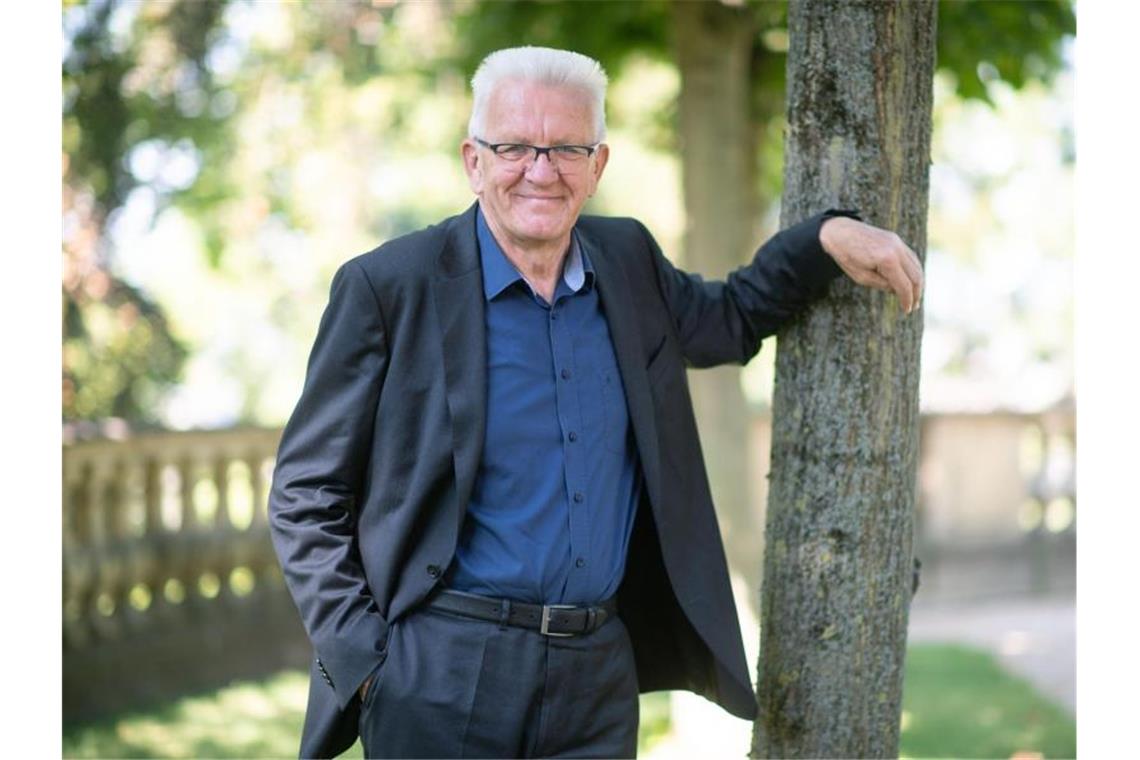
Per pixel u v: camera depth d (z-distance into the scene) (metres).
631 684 2.84
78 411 9.80
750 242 8.66
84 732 6.58
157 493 7.42
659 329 2.95
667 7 7.62
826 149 2.99
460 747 2.65
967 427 10.20
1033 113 15.53
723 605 2.92
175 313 13.27
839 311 2.98
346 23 9.80
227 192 10.84
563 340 2.75
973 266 17.95
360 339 2.72
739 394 7.61
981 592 10.12
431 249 2.76
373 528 2.74
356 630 2.68
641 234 3.05
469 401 2.67
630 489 2.83
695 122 7.25
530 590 2.67
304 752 2.81
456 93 10.20
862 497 3.00
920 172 3.03
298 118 11.03
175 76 9.18
